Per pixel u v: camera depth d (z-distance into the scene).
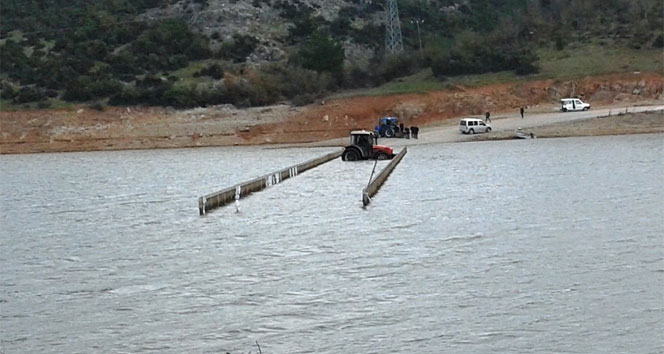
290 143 128.25
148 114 136.88
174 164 98.12
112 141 132.25
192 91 139.62
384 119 119.50
